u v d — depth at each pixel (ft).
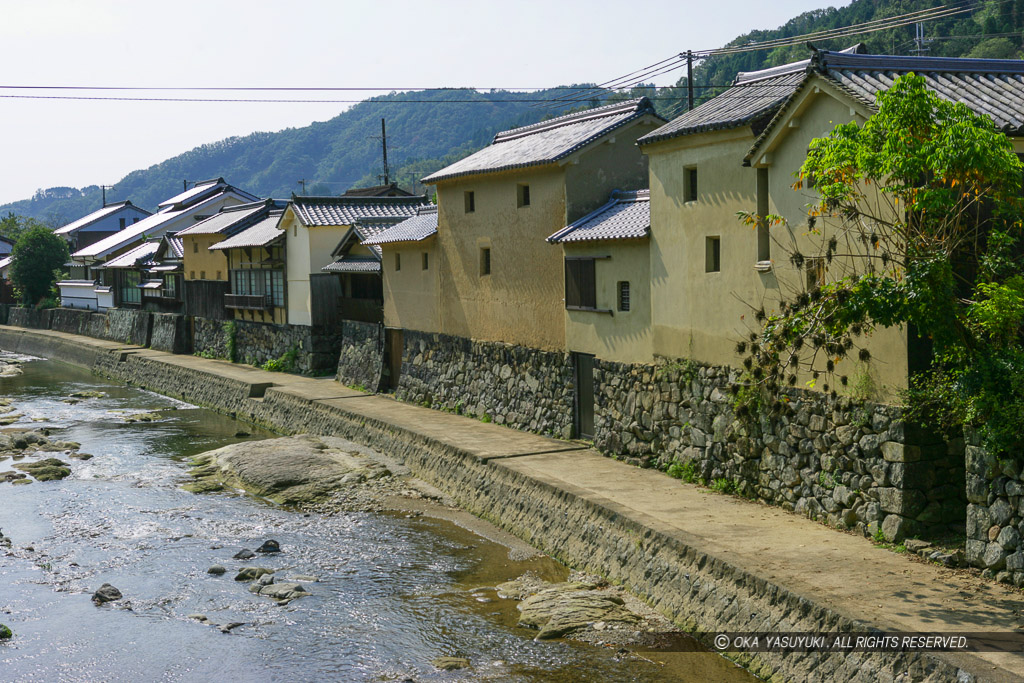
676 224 64.03
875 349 48.32
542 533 60.70
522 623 48.91
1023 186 47.09
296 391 112.06
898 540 46.47
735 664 41.86
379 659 45.68
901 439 46.47
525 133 96.58
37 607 54.44
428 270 100.68
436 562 59.36
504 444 76.59
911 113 40.63
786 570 43.09
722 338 59.93
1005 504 40.70
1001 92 51.21
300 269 130.72
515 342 85.97
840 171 43.42
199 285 163.12
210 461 88.99
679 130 61.21
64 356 197.88
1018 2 216.74
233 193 210.38
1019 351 41.06
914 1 258.37
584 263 74.33
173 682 44.11
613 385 71.72
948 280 41.06
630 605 48.98
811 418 52.65
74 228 265.54
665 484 61.62
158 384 149.79
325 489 77.82
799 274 52.80
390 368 110.73
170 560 62.28
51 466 89.35
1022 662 32.55
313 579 57.36
